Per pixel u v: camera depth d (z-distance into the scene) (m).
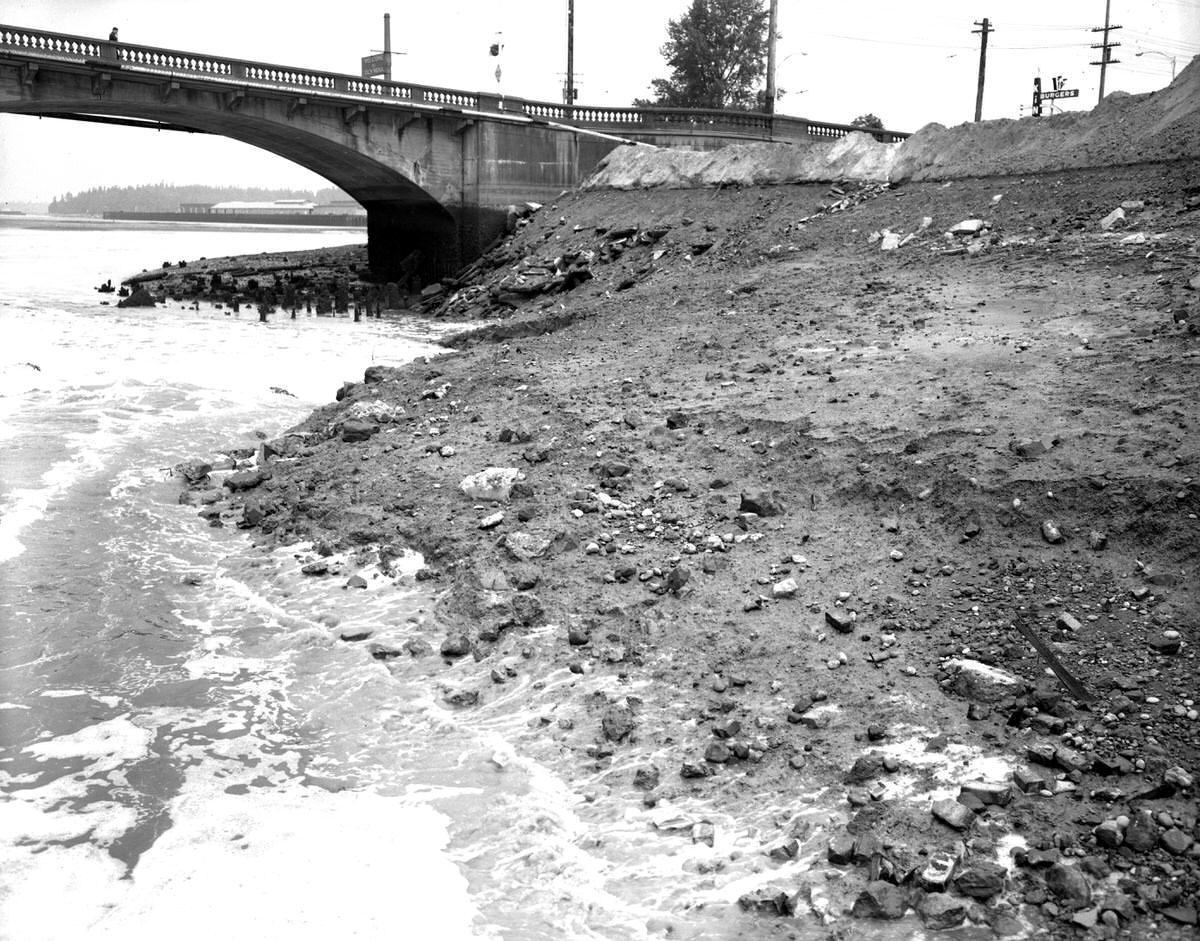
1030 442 9.98
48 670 9.14
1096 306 14.84
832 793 6.84
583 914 6.00
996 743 6.99
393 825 6.88
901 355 13.95
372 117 43.41
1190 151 22.41
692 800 7.01
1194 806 6.15
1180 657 7.42
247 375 22.98
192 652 9.53
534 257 38.59
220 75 39.84
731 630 8.85
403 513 12.09
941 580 8.91
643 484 11.66
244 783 7.44
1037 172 25.75
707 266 29.41
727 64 65.06
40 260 68.56
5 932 5.75
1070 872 5.70
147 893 6.13
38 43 35.69
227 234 138.88
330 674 9.09
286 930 5.80
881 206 28.14
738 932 5.75
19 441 16.67
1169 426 9.84
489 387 16.27
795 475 11.02
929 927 5.61
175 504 13.79
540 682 8.62
